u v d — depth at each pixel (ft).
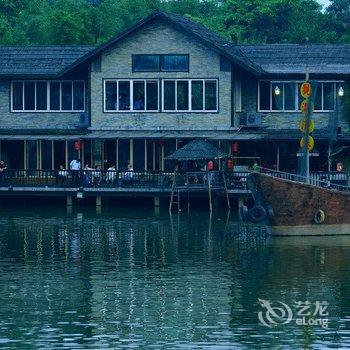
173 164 357.20
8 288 224.94
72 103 364.99
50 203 350.84
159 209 335.67
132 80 355.77
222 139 345.92
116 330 197.06
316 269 239.71
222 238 279.08
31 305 212.02
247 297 216.74
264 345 189.37
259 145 356.59
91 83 357.61
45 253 260.42
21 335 194.18
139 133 355.15
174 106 355.15
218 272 237.86
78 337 193.16
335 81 357.61
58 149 364.38
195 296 218.18
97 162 359.87
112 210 334.24
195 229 294.05
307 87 317.83
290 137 345.72
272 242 272.51
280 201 277.85
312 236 280.51
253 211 278.67
